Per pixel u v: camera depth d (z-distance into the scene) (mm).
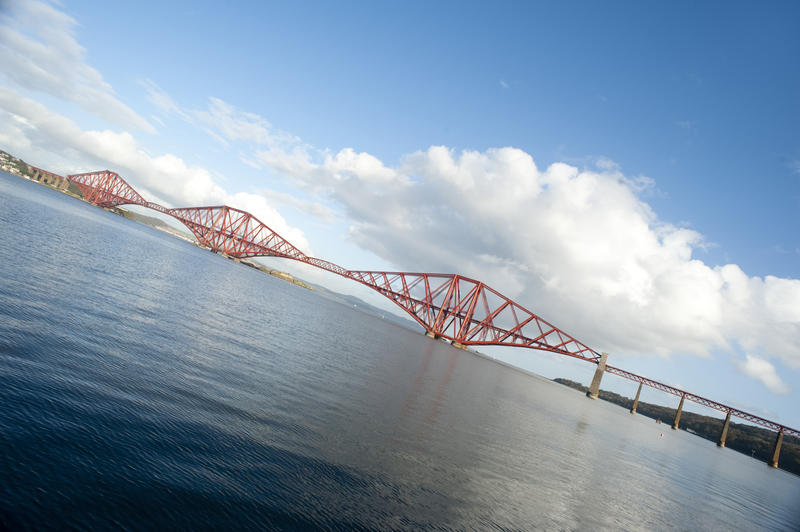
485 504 10516
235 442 9281
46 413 7754
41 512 5289
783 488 55344
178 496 6625
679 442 75250
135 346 14203
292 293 121062
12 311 13211
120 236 74812
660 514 16281
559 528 10773
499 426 22328
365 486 9227
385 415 15891
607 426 50031
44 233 36688
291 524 6852
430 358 58219
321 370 20859
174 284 36062
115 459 7062
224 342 19906
